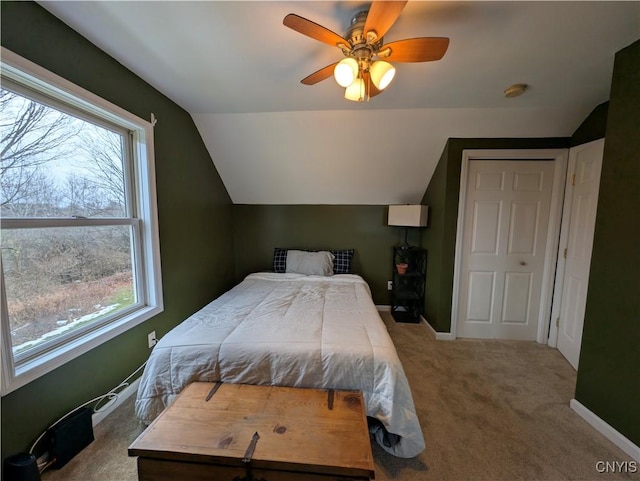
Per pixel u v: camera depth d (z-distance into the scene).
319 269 3.35
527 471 1.36
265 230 3.77
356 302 2.31
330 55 1.62
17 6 1.18
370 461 1.01
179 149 2.43
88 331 1.64
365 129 2.66
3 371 1.16
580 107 2.27
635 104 1.43
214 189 3.15
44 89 1.35
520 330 2.85
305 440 1.09
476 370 2.27
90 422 1.49
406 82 1.93
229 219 3.62
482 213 2.76
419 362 2.40
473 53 1.58
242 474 1.03
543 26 1.34
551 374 2.22
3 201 1.24
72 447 1.39
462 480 1.31
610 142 1.55
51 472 1.32
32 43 1.24
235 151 2.98
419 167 3.06
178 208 2.44
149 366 1.55
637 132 1.42
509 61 1.66
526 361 2.42
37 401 1.32
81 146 1.60
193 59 1.67
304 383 1.46
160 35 1.45
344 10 1.25
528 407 1.82
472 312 2.89
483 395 1.94
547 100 2.20
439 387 2.04
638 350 1.42
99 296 1.73
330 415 1.23
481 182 2.72
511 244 2.76
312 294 2.54
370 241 3.66
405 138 2.74
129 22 1.35
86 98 1.49
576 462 1.41
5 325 1.17
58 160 1.47
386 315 3.55
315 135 2.76
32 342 1.36
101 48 1.57
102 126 1.73
